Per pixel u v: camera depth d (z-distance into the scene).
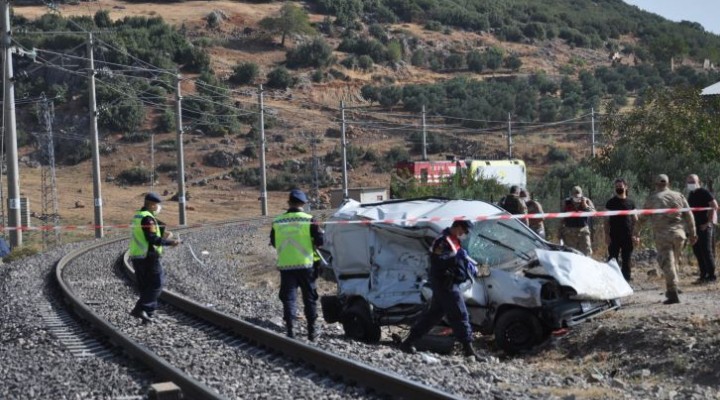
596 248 22.78
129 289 21.38
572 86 133.12
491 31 168.38
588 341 13.14
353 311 14.40
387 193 63.78
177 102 58.62
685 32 198.75
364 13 164.50
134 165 94.94
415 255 14.27
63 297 19.70
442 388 10.00
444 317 13.99
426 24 164.00
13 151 37.12
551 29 171.00
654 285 17.41
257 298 20.09
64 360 12.36
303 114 115.00
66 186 87.25
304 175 90.44
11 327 15.58
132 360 12.05
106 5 152.50
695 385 10.53
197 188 87.62
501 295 13.40
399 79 136.62
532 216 14.66
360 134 109.50
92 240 43.81
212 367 11.35
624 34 188.00
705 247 16.84
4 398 10.04
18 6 146.50
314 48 133.38
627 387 10.46
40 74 111.88
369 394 9.80
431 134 108.38
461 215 14.11
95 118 48.84
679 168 29.47
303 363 11.48
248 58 133.50
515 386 10.51
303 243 13.69
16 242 37.62
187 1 157.62
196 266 28.20
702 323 12.59
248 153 97.56
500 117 116.50
